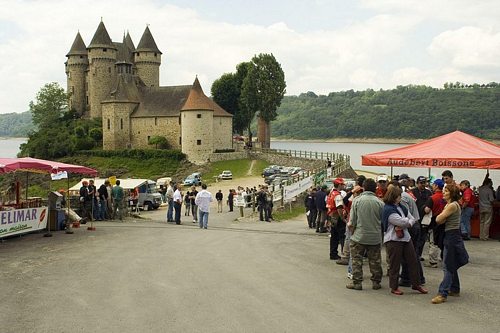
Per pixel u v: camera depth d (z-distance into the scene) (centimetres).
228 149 9656
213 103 9806
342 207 1445
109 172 9200
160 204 4600
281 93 10275
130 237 2070
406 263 1194
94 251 1698
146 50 11250
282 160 8469
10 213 1958
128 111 10106
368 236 1165
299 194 3884
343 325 919
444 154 1892
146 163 9394
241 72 10912
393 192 1148
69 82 12075
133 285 1212
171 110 9925
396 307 1036
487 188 1911
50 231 2247
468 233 1917
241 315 976
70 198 2789
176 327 908
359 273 1177
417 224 1287
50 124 11862
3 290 1171
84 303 1062
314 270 1388
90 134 10562
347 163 6038
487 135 19188
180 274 1328
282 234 2236
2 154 18325
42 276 1311
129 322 938
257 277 1295
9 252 1677
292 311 1002
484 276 1323
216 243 1903
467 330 894
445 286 1075
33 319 959
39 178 7862
